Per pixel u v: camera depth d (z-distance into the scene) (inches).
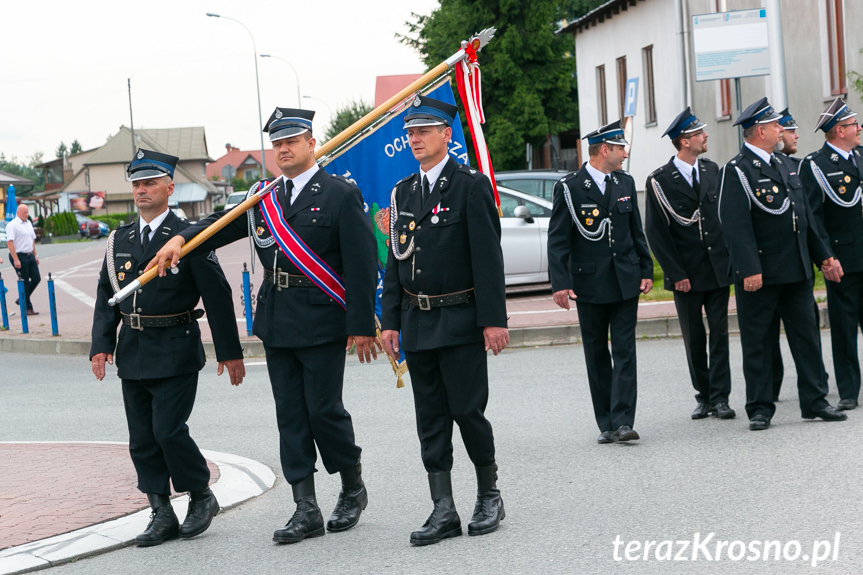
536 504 234.1
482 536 211.6
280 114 220.8
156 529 222.4
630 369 291.7
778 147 333.7
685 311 319.0
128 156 3961.6
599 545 199.8
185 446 223.0
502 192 631.2
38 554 212.7
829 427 288.8
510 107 1509.6
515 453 287.1
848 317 311.1
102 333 229.0
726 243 295.7
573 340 501.4
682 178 316.8
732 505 220.8
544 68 1529.3
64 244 2213.3
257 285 845.8
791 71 757.3
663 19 982.4
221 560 208.2
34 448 324.8
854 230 312.7
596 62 1188.5
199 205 4151.1
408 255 213.6
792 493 226.1
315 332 216.8
